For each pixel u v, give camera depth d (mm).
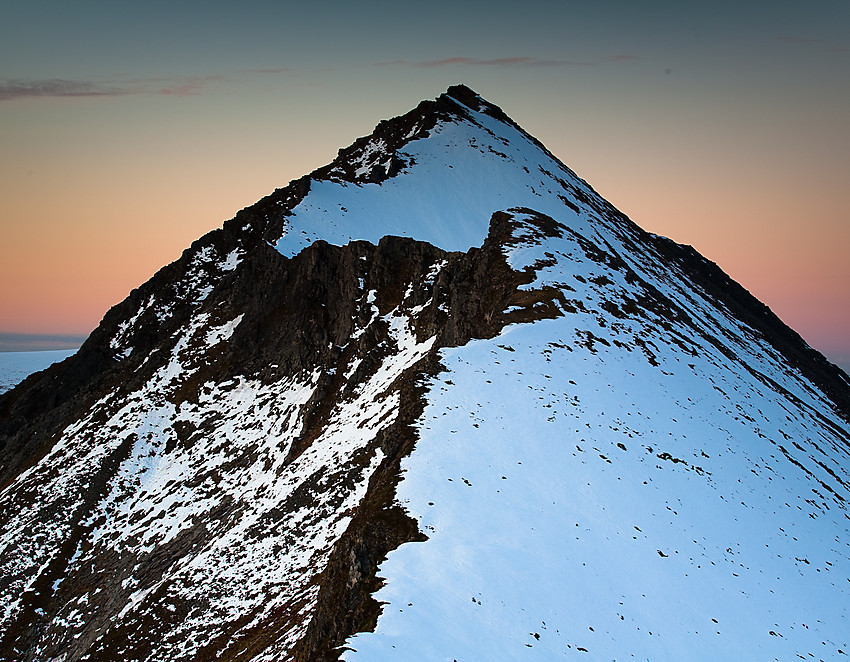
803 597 48312
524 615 38531
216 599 58344
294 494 64250
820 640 45062
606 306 79000
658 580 44188
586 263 88188
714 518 52156
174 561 67125
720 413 68375
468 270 85000
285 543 59938
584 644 37844
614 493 50500
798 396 99375
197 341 97125
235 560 61500
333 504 59781
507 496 48250
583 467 52219
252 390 87438
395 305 88375
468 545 43125
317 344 87625
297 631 45812
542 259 84688
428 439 54250
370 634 35562
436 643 35344
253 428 81750
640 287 94312
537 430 55406
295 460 70562
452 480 49250
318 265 94875
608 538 46281
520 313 74000
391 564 41500
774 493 59094
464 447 53125
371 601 38875
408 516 45719
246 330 93938
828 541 56125
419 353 76625
